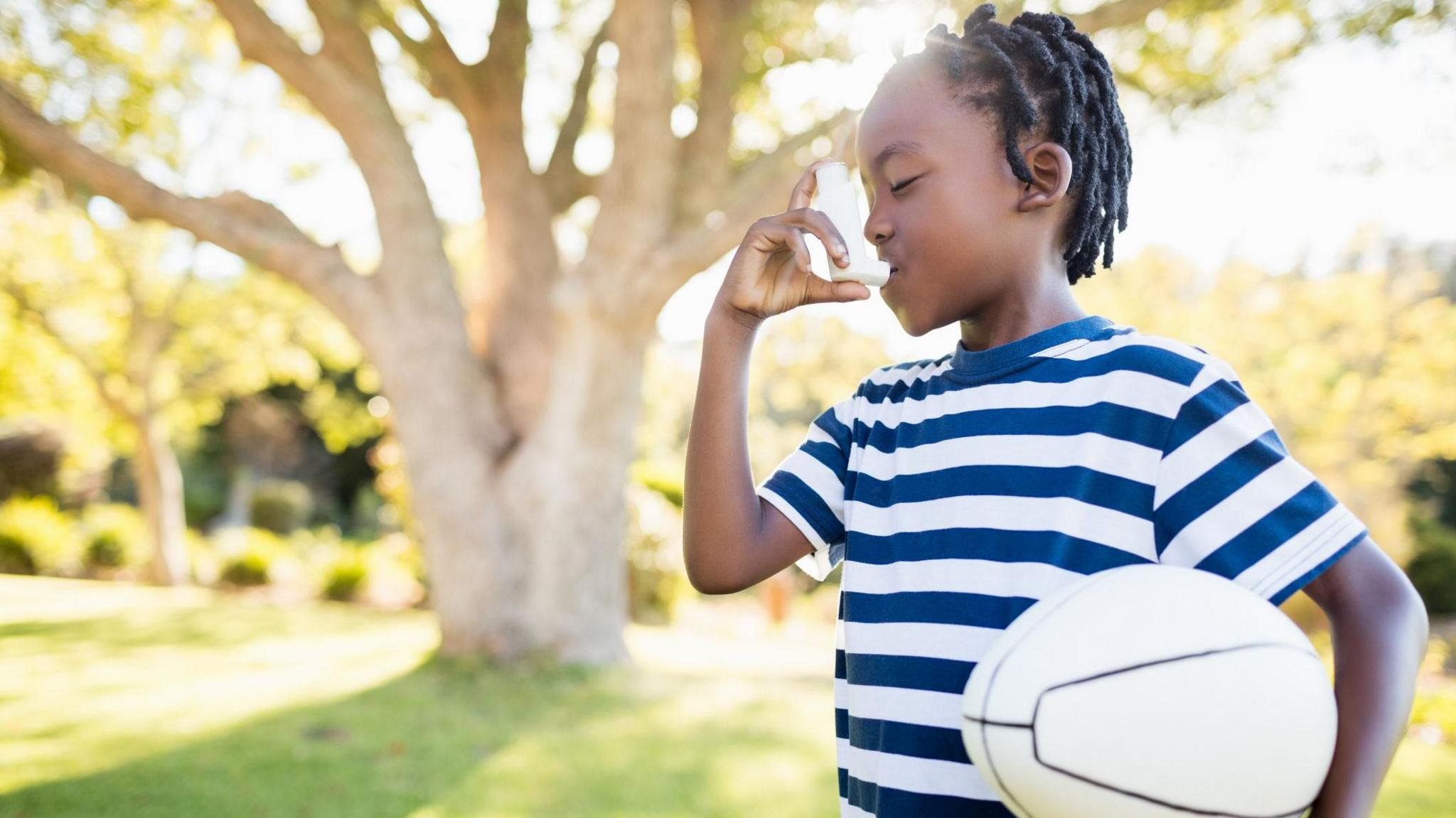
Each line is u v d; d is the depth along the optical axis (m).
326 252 6.77
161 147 10.16
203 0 8.41
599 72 8.65
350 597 12.20
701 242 6.38
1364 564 0.89
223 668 6.71
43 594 11.28
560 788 4.11
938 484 1.05
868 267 1.04
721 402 1.16
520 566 6.91
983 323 1.10
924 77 1.09
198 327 13.84
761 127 8.51
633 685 6.35
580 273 6.87
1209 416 0.94
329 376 22.55
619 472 7.20
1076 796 0.81
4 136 5.98
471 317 7.57
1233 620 0.82
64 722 5.11
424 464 6.81
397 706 5.54
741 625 11.42
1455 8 5.63
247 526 21.47
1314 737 0.80
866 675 1.06
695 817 3.77
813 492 1.20
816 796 4.10
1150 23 6.62
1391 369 11.16
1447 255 13.31
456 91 7.33
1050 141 1.07
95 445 16.95
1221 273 11.31
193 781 4.08
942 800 0.97
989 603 0.98
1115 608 0.85
